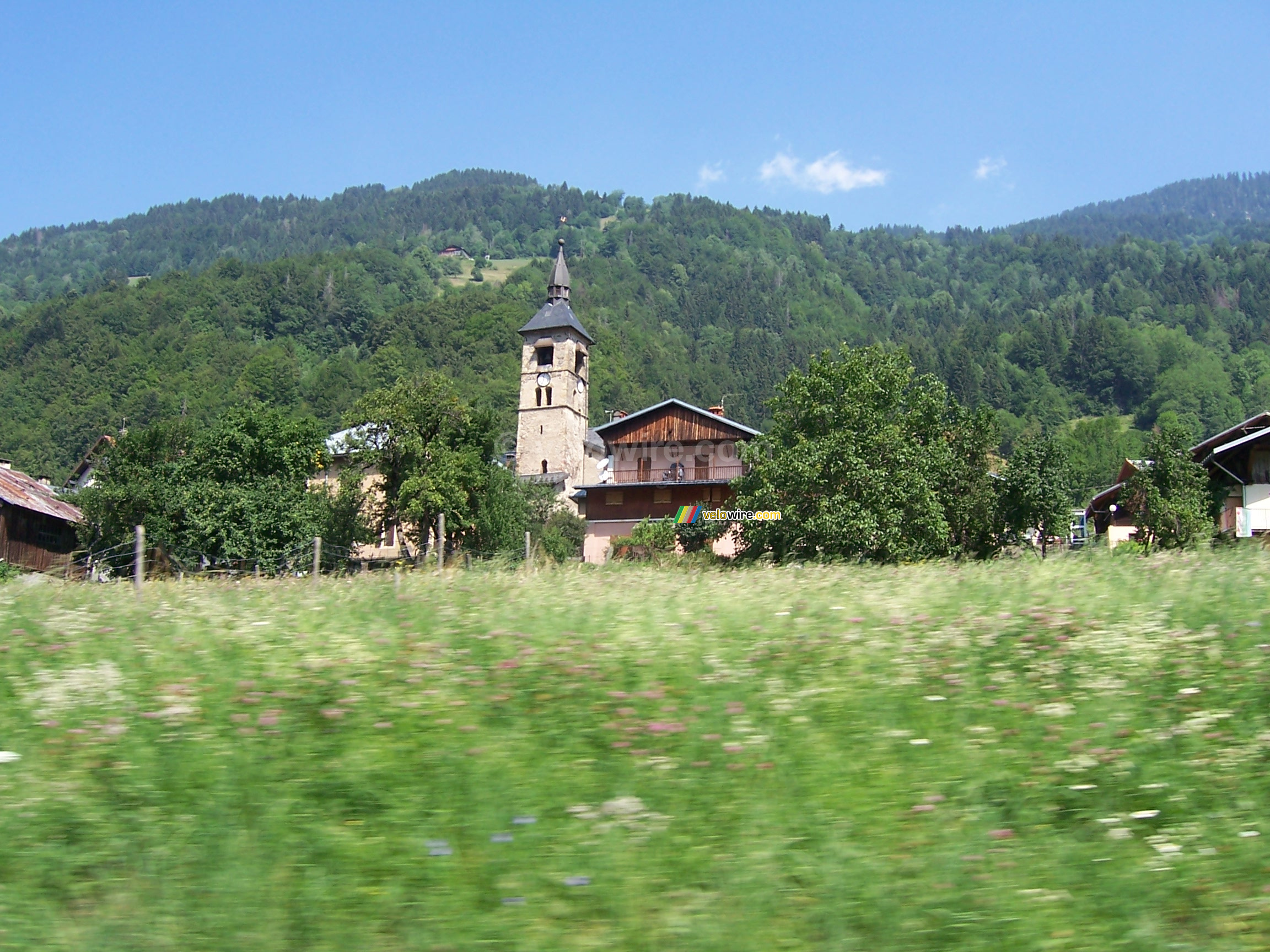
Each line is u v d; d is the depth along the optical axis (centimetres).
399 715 558
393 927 377
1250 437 3581
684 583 1143
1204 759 506
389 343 17112
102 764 493
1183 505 3472
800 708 577
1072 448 12206
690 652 693
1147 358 17250
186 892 392
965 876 407
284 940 367
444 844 423
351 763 494
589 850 421
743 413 18312
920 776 493
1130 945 367
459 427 5228
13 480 4844
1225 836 439
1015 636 731
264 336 19575
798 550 3198
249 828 439
